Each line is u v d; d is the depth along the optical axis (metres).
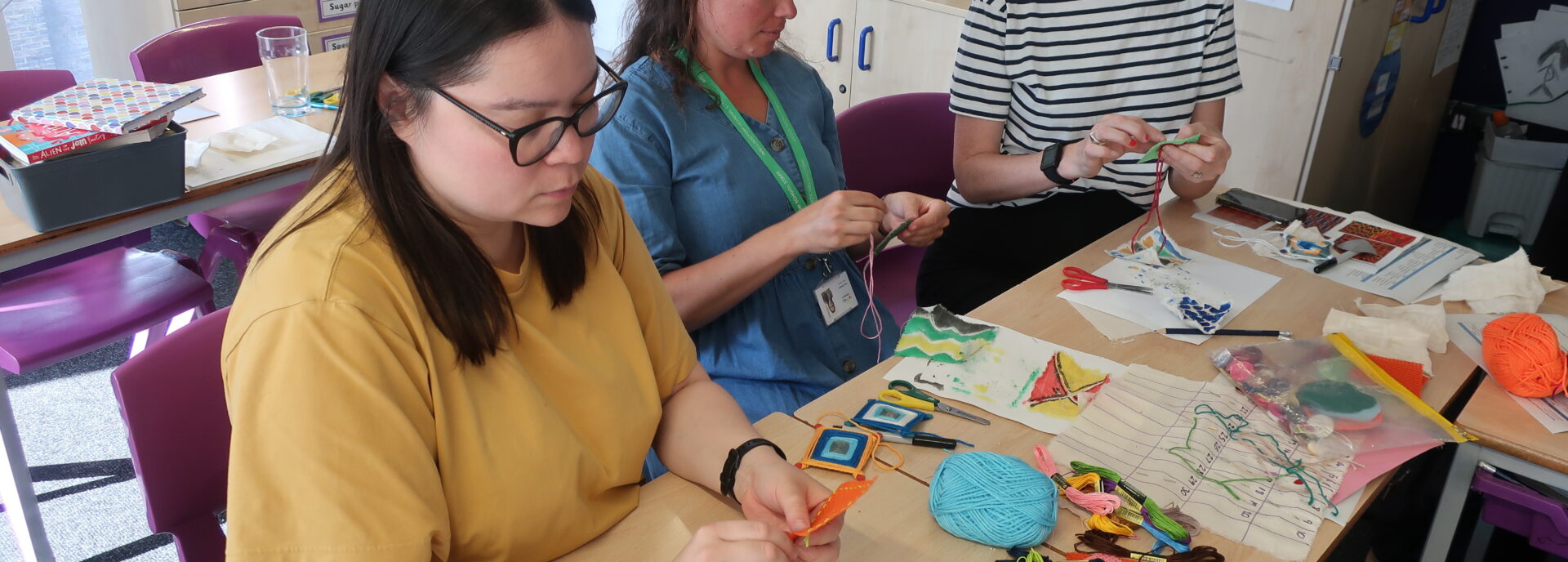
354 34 0.78
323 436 0.78
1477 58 3.16
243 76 2.53
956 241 2.02
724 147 1.49
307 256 0.80
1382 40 2.65
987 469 1.02
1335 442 1.17
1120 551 0.98
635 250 1.11
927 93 2.16
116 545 1.99
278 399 0.77
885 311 1.78
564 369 0.97
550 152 0.79
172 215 1.92
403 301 0.83
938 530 1.02
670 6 1.41
